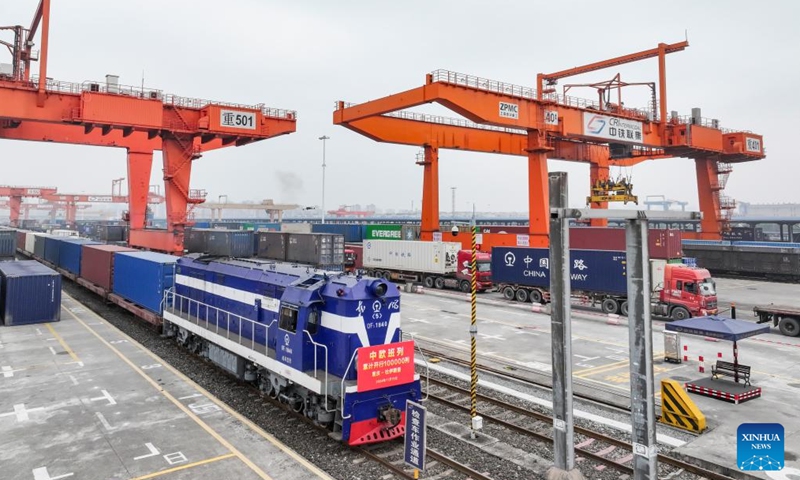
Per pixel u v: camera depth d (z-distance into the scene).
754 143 51.84
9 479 9.13
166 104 36.81
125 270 25.44
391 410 10.70
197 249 20.31
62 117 33.09
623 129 39.75
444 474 9.97
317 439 11.38
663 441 11.58
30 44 39.47
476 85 30.62
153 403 13.16
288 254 16.06
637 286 7.84
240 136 39.78
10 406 12.86
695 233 56.75
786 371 17.23
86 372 15.87
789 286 40.09
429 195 43.53
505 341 21.39
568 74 44.66
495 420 12.72
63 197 147.38
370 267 44.28
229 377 15.85
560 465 9.06
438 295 35.56
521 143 48.25
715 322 14.61
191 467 9.69
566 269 8.90
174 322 18.59
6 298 22.70
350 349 11.16
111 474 9.38
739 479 9.82
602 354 19.47
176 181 38.75
